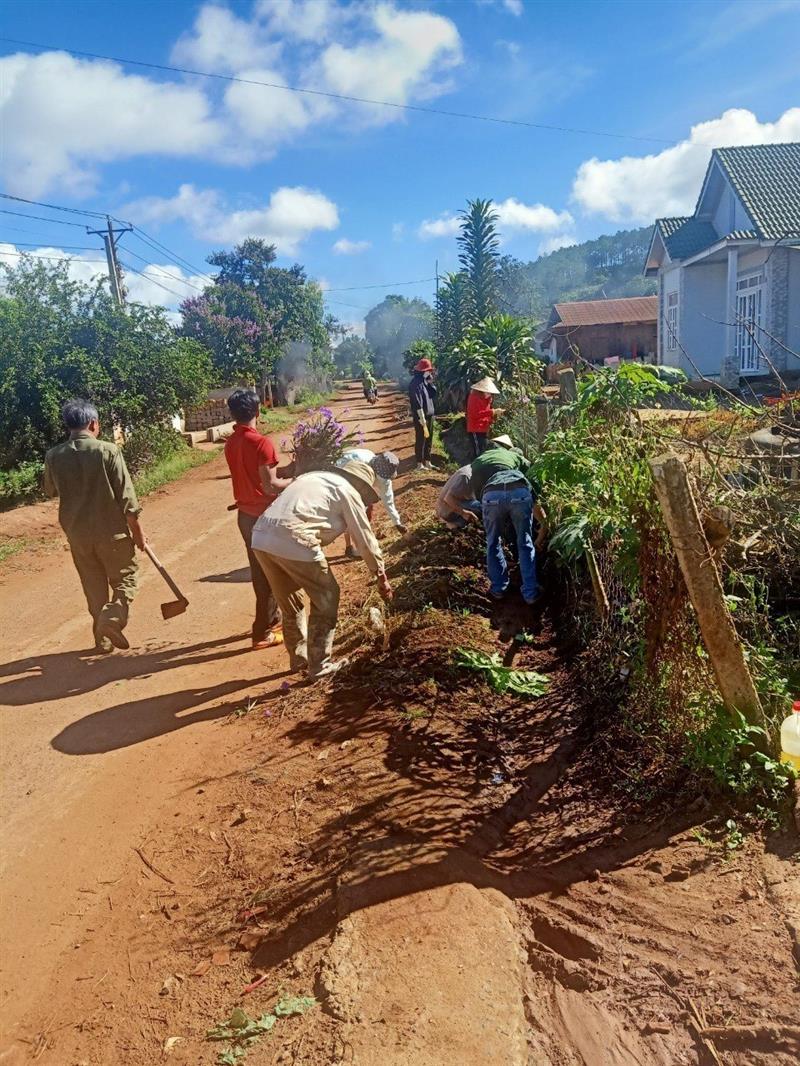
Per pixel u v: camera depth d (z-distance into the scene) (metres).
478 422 10.86
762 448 5.28
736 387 13.85
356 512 4.74
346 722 4.32
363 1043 2.33
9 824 3.79
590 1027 2.36
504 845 3.26
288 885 3.10
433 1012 2.43
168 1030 2.56
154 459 17.66
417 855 3.13
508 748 4.00
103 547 5.55
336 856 3.20
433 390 13.04
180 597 5.78
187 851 3.43
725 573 4.24
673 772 3.49
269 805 3.66
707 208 20.64
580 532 4.86
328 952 2.69
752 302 18.16
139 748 4.38
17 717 4.91
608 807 3.41
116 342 17.14
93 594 5.77
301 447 7.39
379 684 4.66
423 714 4.28
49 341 15.97
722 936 2.58
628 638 4.43
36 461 15.51
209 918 3.02
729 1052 2.19
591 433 5.73
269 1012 2.54
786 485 4.41
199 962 2.83
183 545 9.60
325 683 4.83
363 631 5.44
